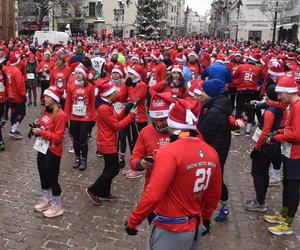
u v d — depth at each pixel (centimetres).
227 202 670
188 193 329
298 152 552
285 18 4997
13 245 527
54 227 581
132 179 791
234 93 1277
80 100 817
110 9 7362
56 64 1167
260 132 639
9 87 966
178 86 788
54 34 3016
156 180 314
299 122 530
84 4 7088
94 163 885
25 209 635
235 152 1010
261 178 646
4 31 4194
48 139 583
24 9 5844
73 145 854
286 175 571
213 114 516
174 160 318
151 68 1288
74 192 715
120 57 1341
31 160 879
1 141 939
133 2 7500
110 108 637
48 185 623
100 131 653
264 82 1123
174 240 331
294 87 533
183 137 331
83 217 617
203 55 1767
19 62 1266
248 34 6719
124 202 680
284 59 1459
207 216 369
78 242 543
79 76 813
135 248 535
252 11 6650
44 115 593
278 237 579
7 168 821
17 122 1036
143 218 319
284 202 604
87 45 2391
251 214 650
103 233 571
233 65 1356
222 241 560
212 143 518
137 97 768
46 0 5747
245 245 552
